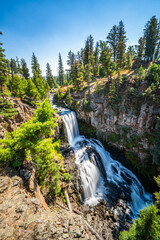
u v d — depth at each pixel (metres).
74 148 24.67
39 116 10.55
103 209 14.95
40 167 11.23
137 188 19.22
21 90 29.75
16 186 8.12
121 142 25.69
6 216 6.11
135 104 24.02
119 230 12.68
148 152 22.11
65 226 6.92
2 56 22.42
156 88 22.05
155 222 7.01
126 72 35.53
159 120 18.25
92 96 30.97
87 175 19.11
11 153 8.32
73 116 32.09
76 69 33.38
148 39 34.66
